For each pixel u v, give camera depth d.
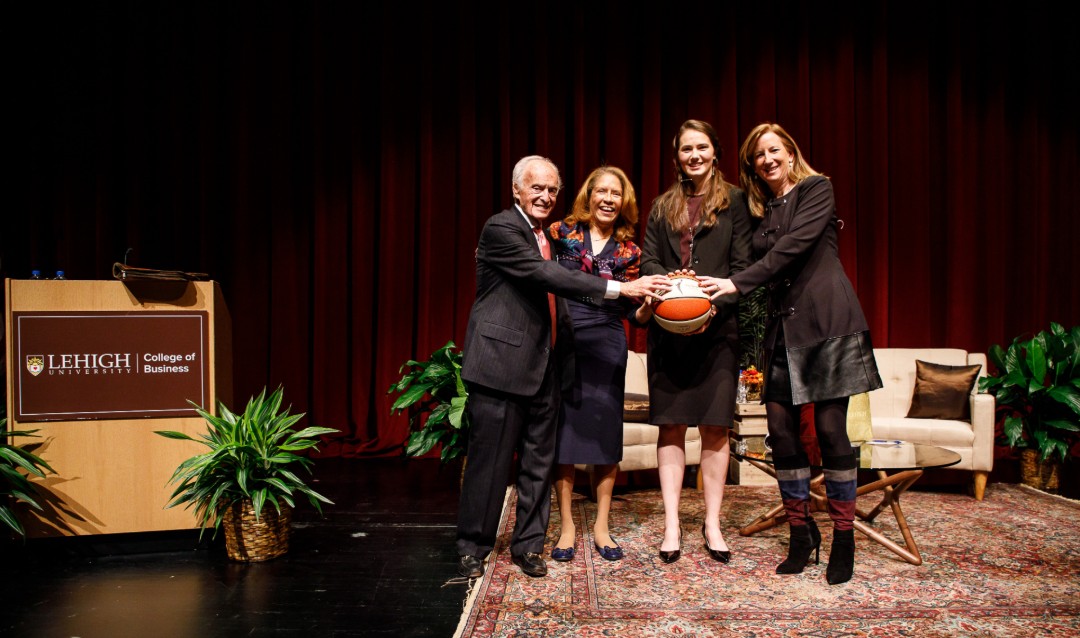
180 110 4.80
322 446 4.69
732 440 3.69
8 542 2.34
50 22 4.69
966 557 2.32
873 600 1.93
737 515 2.90
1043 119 4.91
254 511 2.29
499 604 1.90
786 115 4.82
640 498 3.38
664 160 4.82
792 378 2.07
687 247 2.30
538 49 4.78
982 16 4.90
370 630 1.80
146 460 2.40
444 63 4.83
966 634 1.72
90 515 2.34
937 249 4.88
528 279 2.05
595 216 2.29
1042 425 3.54
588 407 2.26
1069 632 1.73
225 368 2.68
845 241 4.79
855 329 2.04
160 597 2.02
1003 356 3.76
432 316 4.77
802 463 2.16
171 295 2.44
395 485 3.70
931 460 2.25
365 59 4.86
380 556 2.42
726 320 2.26
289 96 4.82
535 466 2.19
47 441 2.30
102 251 4.73
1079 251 4.91
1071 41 4.92
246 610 1.93
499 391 2.08
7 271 4.64
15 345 2.28
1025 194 4.90
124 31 4.79
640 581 2.08
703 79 4.77
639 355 4.03
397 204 4.80
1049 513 2.99
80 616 1.88
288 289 4.80
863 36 4.86
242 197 4.79
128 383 2.38
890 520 2.84
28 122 4.70
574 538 2.40
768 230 2.16
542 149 4.76
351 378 4.84
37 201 4.71
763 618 1.81
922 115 4.80
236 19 4.81
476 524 2.14
